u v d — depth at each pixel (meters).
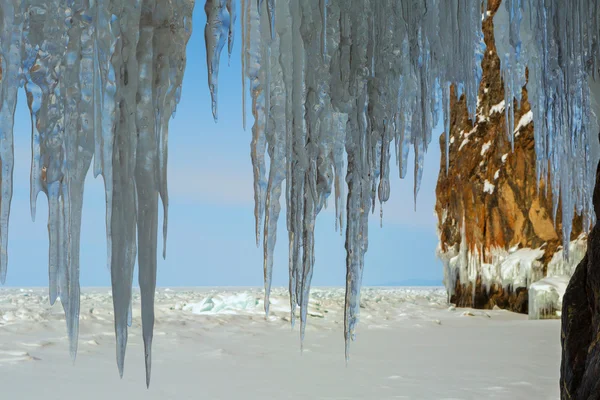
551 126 4.20
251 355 6.29
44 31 2.12
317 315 10.84
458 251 15.73
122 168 2.12
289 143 2.73
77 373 5.01
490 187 14.34
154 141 2.17
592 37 3.84
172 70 2.25
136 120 2.15
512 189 13.72
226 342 7.30
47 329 7.62
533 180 13.21
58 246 2.15
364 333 8.56
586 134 4.26
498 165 14.25
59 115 2.15
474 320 10.98
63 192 2.17
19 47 2.10
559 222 12.71
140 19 2.18
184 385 4.64
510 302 13.41
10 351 5.90
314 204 2.77
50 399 4.07
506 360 5.99
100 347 6.50
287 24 2.71
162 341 7.14
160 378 4.92
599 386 2.23
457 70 3.37
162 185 2.23
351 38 2.76
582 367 2.51
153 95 2.20
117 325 2.07
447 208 16.25
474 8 3.68
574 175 4.94
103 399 4.12
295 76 2.70
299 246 2.82
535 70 4.50
